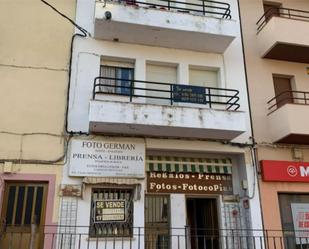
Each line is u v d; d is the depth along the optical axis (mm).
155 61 9938
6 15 9344
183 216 9086
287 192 9555
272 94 10422
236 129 8820
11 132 8391
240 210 9445
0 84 8695
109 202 8508
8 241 7812
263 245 8844
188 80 10000
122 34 9562
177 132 8898
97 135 8742
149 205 9039
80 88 9086
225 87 10148
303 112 9383
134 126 8406
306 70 11086
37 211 8102
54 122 8680
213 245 9305
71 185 8281
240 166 9695
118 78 9750
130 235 8336
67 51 9367
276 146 9828
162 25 9336
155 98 9266
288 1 11883
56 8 9742
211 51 10391
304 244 9305
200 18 9703
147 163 9156
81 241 7973
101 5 9109
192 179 9445
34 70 9000
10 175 8086
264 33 10594
